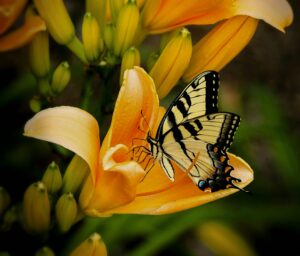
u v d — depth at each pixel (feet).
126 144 0.85
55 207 0.91
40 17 0.97
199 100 0.83
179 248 1.94
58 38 0.98
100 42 0.96
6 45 0.87
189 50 0.93
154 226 1.64
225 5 0.91
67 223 0.90
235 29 0.97
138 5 0.97
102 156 0.81
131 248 1.94
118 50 0.95
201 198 0.83
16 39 0.87
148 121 0.83
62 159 1.00
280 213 1.77
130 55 0.92
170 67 0.94
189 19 0.93
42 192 0.88
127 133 0.83
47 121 0.77
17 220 0.96
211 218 1.67
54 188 0.91
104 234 1.58
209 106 0.83
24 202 0.90
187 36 0.92
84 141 0.78
